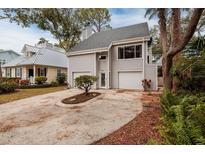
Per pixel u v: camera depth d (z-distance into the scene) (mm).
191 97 5730
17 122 6738
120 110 7957
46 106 9609
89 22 29109
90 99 10703
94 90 16219
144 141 4395
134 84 17203
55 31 25984
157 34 27969
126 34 19094
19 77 25406
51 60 26641
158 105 8188
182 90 7902
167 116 5191
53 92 15969
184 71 7750
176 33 9992
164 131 4254
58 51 31062
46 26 24984
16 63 26016
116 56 18219
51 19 24781
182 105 4898
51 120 6848
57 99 11672
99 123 6207
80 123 6305
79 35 27922
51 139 4922
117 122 6203
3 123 6656
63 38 27391
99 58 19062
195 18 5152
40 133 5449
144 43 16375
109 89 17422
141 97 11312
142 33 17625
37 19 23672
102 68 18844
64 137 5039
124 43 17406
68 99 11133
